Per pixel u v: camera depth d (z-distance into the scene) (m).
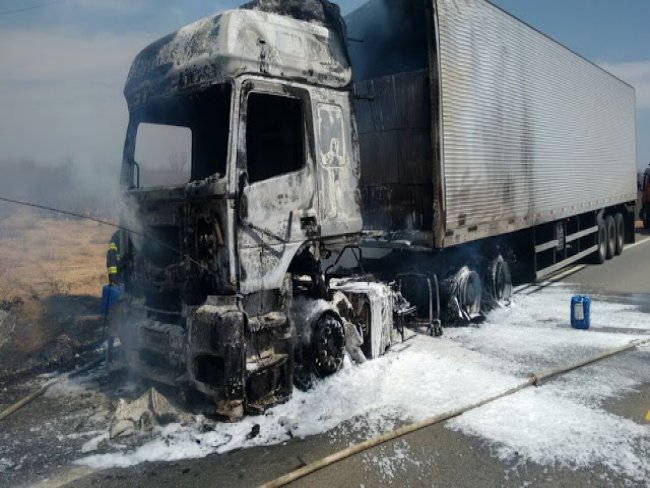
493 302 8.78
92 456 4.14
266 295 4.80
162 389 5.11
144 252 5.21
